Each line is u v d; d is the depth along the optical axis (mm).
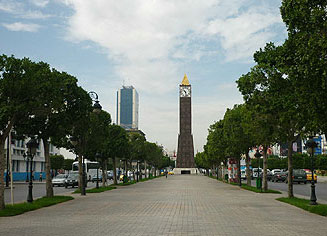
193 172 158500
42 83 18375
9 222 14008
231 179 57000
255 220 14383
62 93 22938
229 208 18969
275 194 29859
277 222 13836
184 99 163125
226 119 41781
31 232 11656
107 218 15008
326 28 13273
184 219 14648
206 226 12797
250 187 38375
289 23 14484
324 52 12664
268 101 21969
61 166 91750
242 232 11555
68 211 17734
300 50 13477
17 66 17281
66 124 23938
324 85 13266
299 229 12180
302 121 16641
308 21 13641
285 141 24359
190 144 160625
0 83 16781
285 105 16844
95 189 35656
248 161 41219
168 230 11922
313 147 20219
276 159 101188
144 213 16734
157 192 33125
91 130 33688
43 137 23875
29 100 17859
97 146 34906
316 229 12195
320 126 14891
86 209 18609
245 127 28188
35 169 87812
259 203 21812
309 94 14234
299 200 22625
